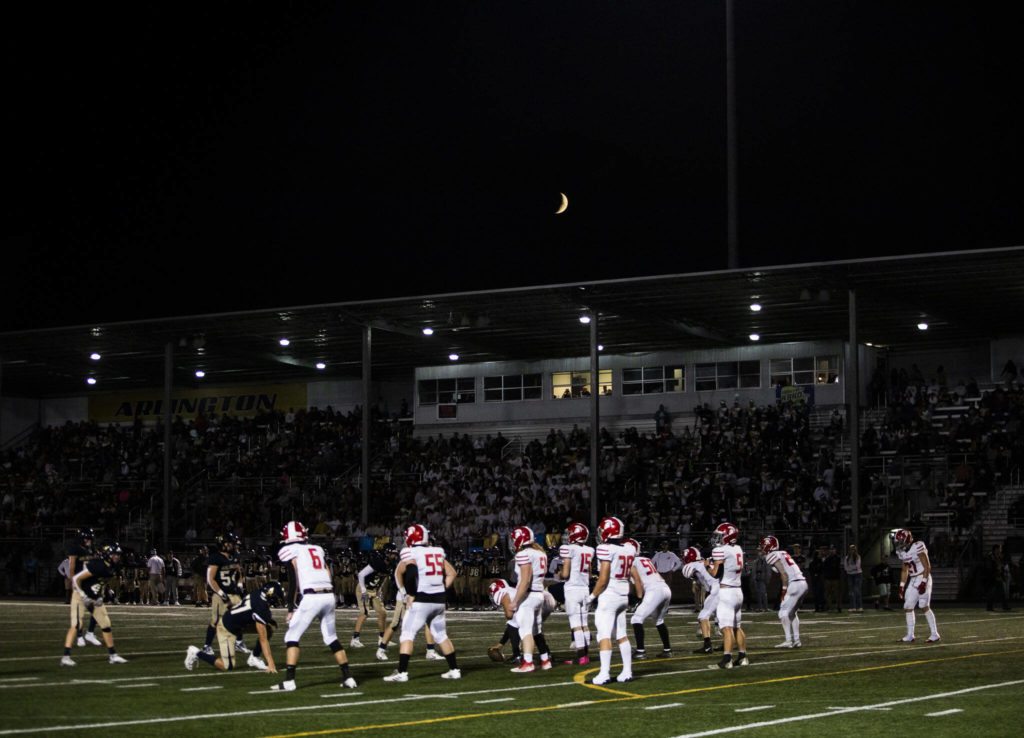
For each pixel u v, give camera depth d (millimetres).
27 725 11195
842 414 45969
